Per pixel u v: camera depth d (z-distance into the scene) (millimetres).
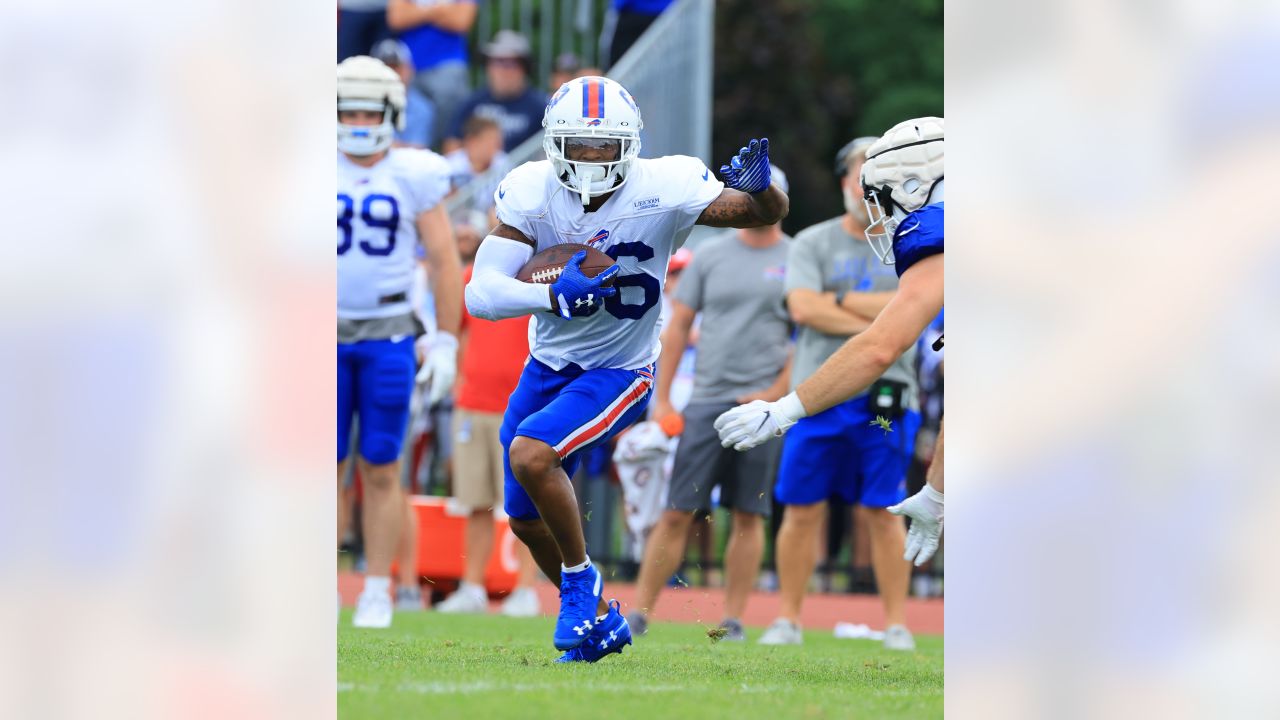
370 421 25797
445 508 37281
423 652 19562
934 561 44406
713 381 27797
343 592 35719
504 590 37719
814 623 36875
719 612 38344
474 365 32656
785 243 28484
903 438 26844
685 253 35031
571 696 14508
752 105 89625
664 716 13328
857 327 26875
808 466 27094
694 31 42031
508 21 57312
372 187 25297
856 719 13750
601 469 38688
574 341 17891
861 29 99500
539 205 17484
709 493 27656
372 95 25016
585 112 16828
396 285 25578
